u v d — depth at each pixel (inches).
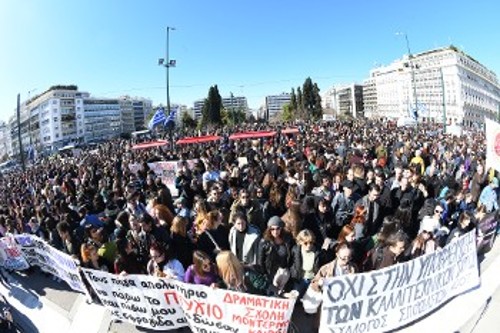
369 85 6368.1
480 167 350.6
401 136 1000.2
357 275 185.6
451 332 200.7
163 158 789.2
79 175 752.3
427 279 205.3
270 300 182.4
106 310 259.3
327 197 294.4
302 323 213.6
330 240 233.5
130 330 235.6
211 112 3678.6
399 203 291.1
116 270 234.2
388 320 197.2
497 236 296.7
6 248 373.1
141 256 249.8
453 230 247.0
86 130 6304.1
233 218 227.3
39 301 315.0
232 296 186.5
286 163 458.3
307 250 209.8
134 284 220.8
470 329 201.0
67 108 6013.8
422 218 272.5
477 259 241.0
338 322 188.9
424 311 208.1
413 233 277.4
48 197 541.0
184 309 199.8
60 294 317.1
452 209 296.8
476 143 735.1
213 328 195.3
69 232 301.3
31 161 2719.0
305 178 335.0
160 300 217.6
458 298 221.5
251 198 273.9
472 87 5044.3
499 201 348.5
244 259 220.2
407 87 5132.9
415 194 295.0
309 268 209.6
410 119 2073.1
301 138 972.6
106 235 281.9
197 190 393.1
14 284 358.0
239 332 190.2
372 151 643.5
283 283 208.7
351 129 1487.5
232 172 442.9
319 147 646.5
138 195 337.4
